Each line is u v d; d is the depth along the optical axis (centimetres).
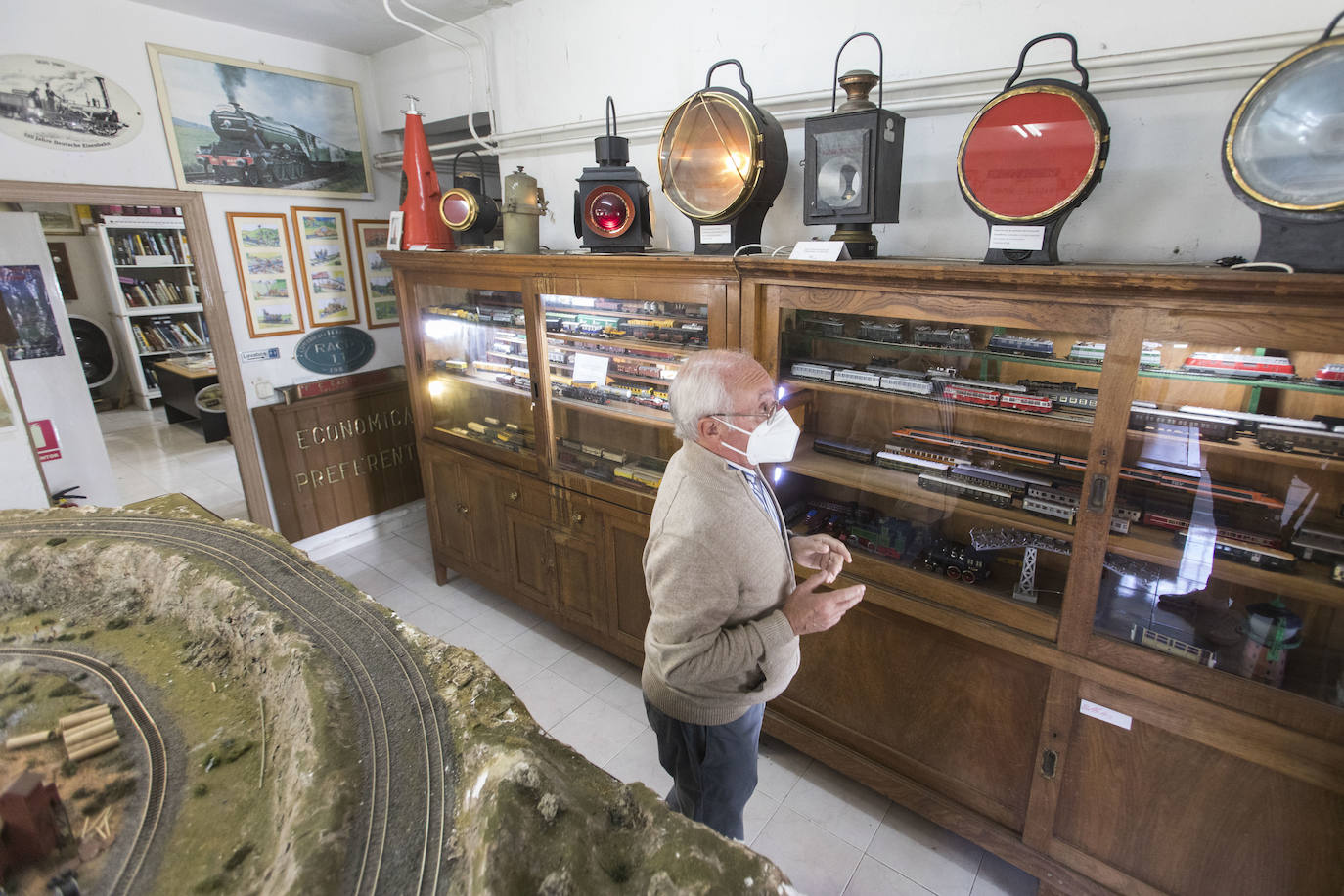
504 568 285
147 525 136
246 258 307
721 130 183
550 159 276
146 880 68
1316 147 109
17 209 321
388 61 328
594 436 250
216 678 102
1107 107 156
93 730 89
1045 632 150
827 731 196
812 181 171
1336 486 129
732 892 56
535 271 225
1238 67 138
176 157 277
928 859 178
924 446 184
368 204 350
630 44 236
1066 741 151
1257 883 133
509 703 82
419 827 65
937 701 172
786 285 171
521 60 271
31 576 124
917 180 185
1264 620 129
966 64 171
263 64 298
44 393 337
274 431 326
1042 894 164
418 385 292
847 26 187
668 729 139
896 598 170
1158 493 145
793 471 195
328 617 101
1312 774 121
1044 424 149
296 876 58
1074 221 165
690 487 124
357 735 77
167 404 620
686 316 207
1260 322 113
